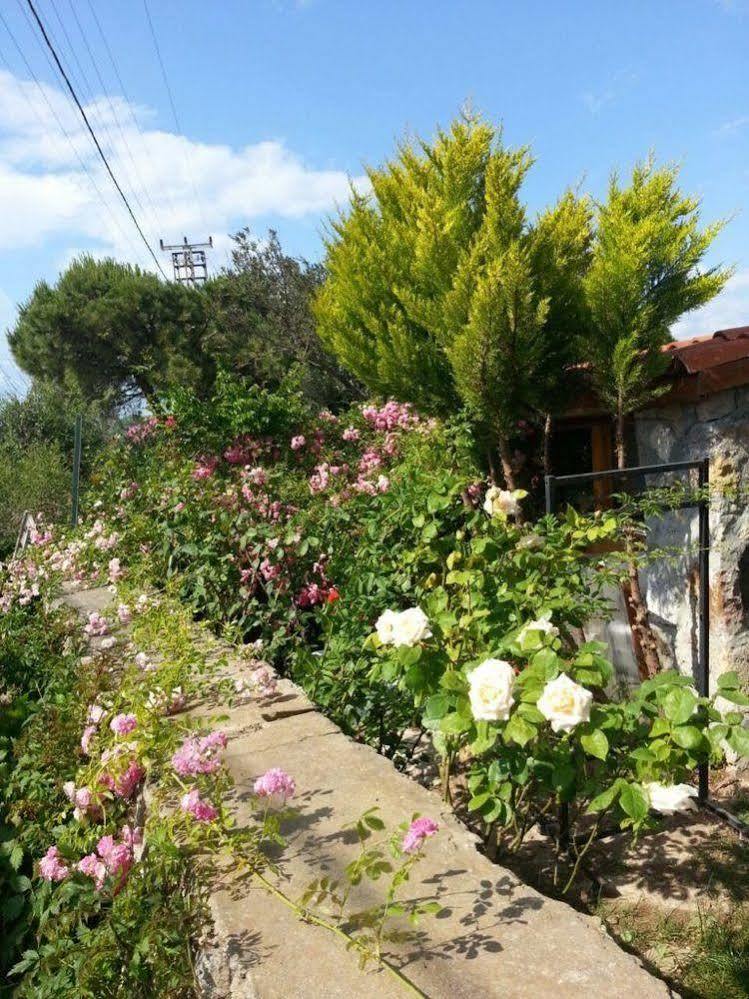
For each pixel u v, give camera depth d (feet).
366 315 21.67
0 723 13.56
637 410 18.34
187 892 6.49
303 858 6.73
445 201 19.89
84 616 16.81
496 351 17.26
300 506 20.07
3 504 50.83
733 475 16.43
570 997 4.99
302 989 5.19
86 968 6.53
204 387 73.41
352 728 11.56
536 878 10.68
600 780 8.07
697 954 9.42
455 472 19.58
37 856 10.05
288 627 15.85
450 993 5.08
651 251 16.21
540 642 7.61
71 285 78.38
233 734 9.60
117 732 8.76
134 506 22.61
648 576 18.40
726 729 7.46
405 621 7.97
